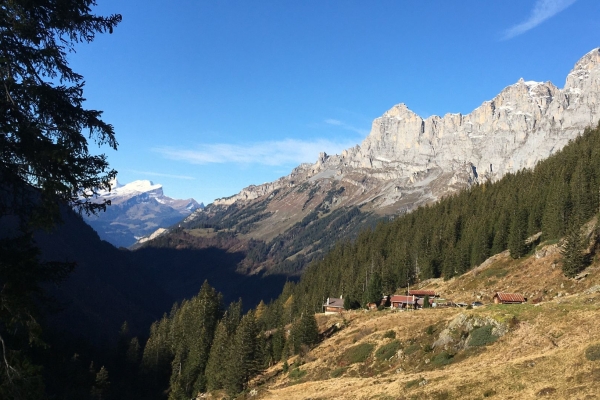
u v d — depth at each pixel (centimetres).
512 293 7775
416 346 5394
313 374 6431
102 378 9281
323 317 11369
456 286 10550
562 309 4412
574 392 2444
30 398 1319
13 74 1345
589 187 10388
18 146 1325
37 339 1361
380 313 9369
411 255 14062
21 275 1323
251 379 7856
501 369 3328
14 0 1269
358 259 16188
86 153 1503
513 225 10644
